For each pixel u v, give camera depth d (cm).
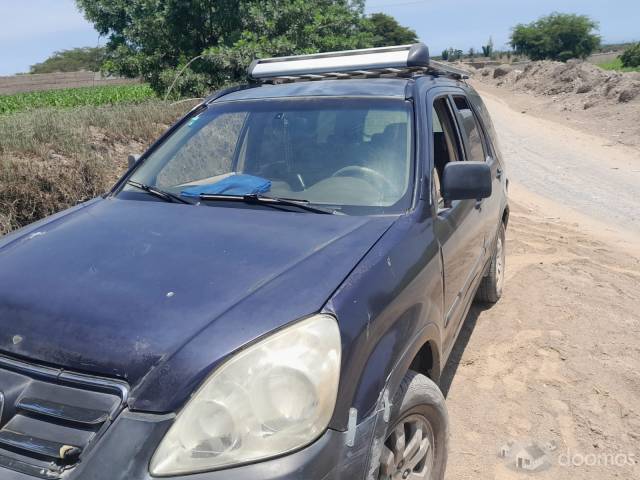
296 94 360
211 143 355
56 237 268
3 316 209
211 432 178
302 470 179
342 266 226
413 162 302
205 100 392
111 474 170
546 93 2802
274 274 219
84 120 1008
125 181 344
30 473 176
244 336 189
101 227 274
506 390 390
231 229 260
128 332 192
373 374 208
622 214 931
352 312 209
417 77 365
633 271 621
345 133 326
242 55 1278
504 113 2341
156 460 173
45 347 195
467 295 375
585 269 612
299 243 244
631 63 5806
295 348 191
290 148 333
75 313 203
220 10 1397
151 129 1047
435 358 282
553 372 410
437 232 294
